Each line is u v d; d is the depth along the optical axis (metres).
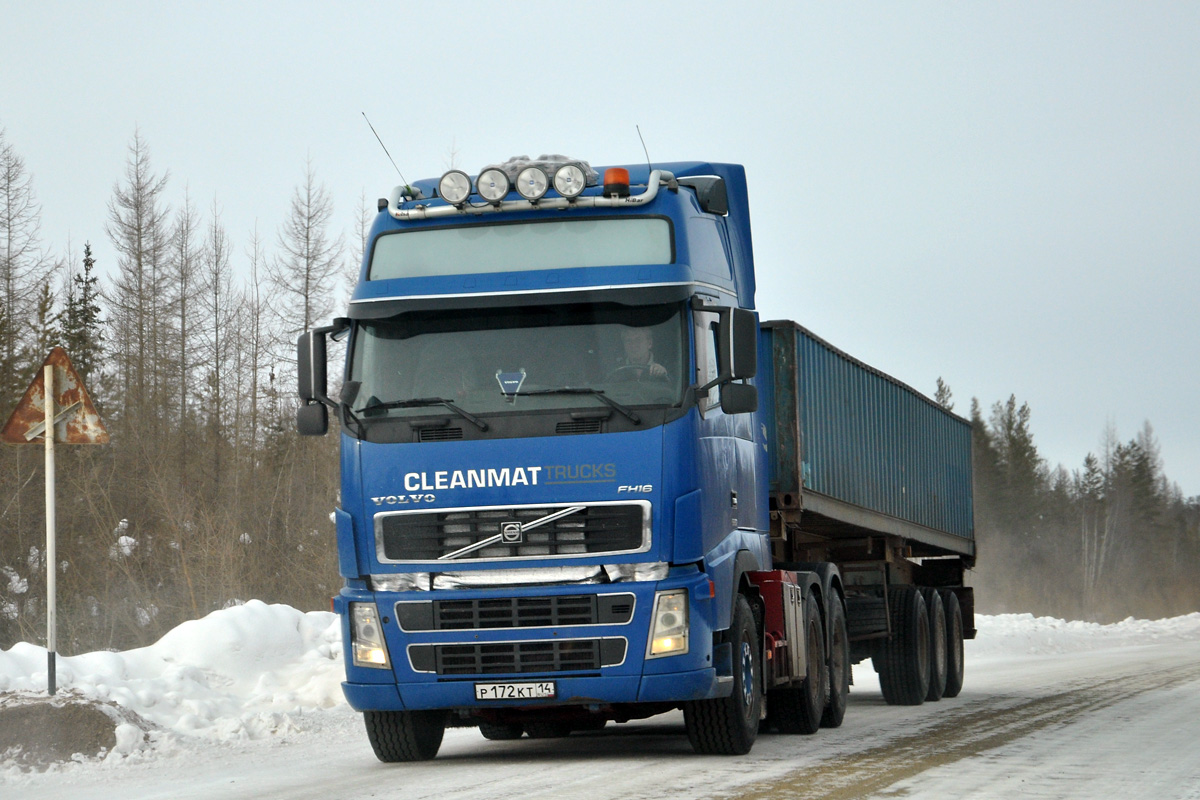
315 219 48.97
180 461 37.78
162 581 31.00
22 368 40.69
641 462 8.70
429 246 9.37
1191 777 8.22
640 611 8.66
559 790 7.55
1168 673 20.61
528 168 9.41
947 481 20.27
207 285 49.50
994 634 31.27
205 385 46.47
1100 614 84.69
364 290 9.29
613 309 8.97
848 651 13.22
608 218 9.31
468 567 8.82
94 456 34.06
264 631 14.38
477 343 9.03
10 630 28.78
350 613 9.09
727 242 10.84
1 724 9.56
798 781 7.91
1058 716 13.19
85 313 52.31
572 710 9.67
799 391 12.72
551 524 8.73
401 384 9.05
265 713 11.59
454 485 8.82
